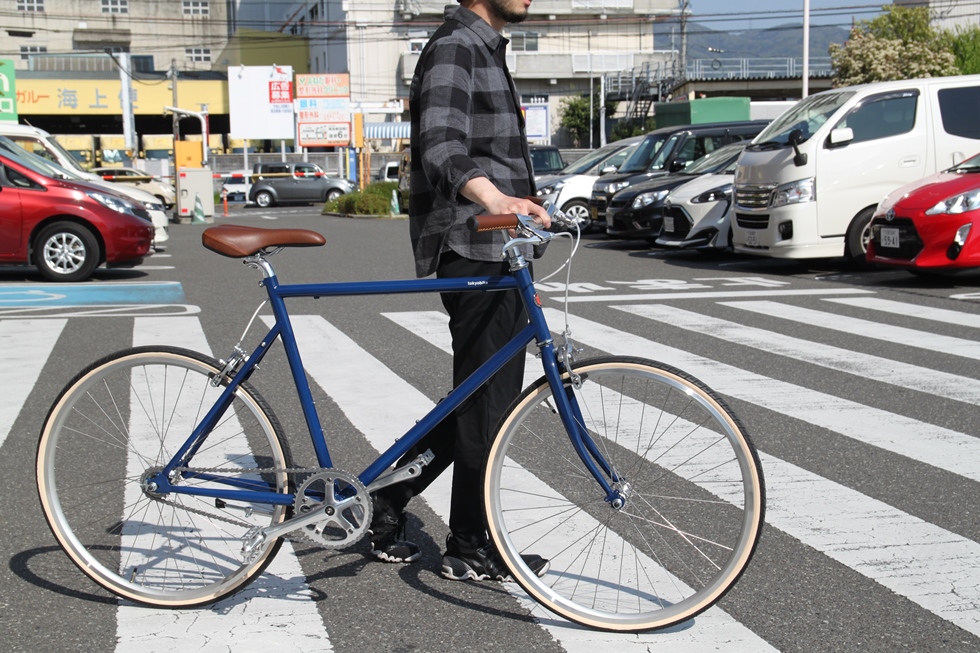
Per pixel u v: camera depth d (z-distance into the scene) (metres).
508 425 3.13
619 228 16.09
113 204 12.38
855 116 12.05
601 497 3.21
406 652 2.94
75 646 2.97
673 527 3.14
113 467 3.29
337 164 52.91
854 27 42.03
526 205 2.91
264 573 3.52
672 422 3.10
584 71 59.44
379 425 5.38
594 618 3.07
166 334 8.27
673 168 17.06
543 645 2.98
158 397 3.27
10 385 6.39
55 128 57.97
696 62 52.59
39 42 66.62
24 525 3.97
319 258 15.02
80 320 9.02
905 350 7.38
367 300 10.15
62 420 3.31
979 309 9.16
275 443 3.18
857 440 5.09
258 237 3.13
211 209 28.12
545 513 3.22
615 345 7.64
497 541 3.15
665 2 60.41
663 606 3.07
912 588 3.34
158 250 17.17
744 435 2.98
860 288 10.76
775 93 52.94
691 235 14.01
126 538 3.29
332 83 45.44
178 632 3.07
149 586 3.26
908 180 12.02
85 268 12.25
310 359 7.17
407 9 57.81
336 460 4.73
